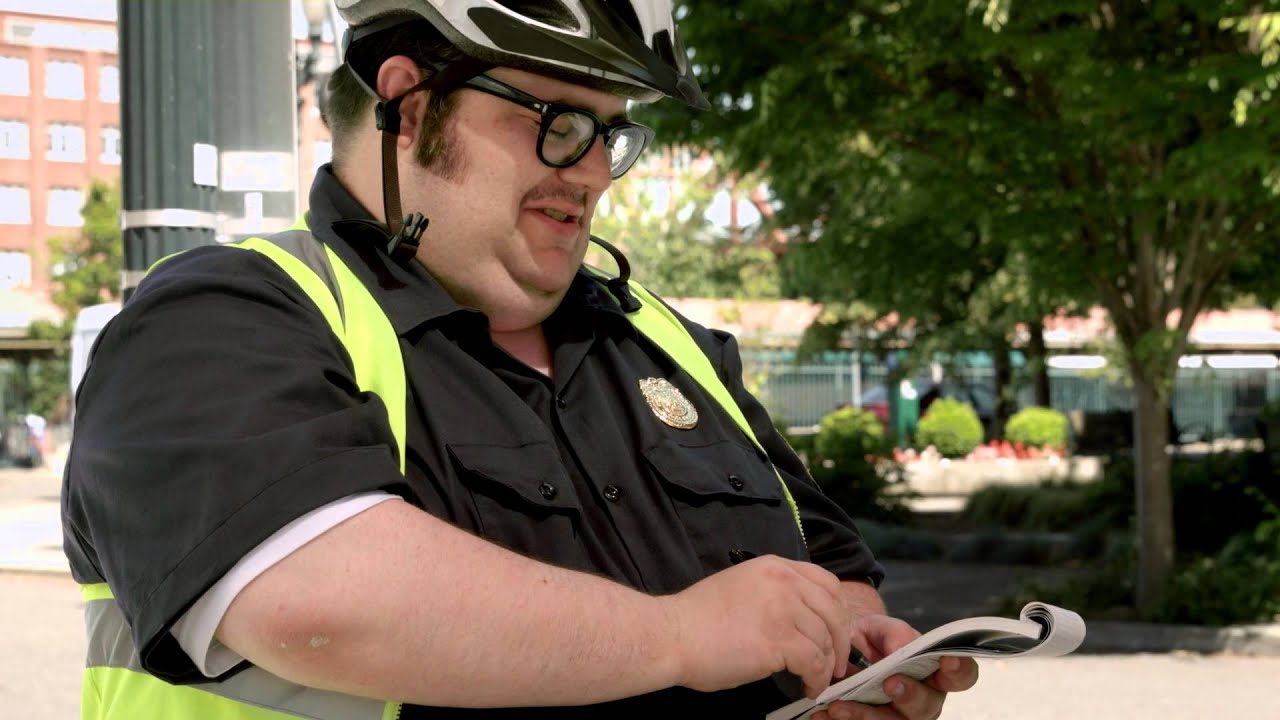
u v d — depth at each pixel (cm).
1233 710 657
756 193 1738
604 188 143
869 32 797
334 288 132
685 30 784
